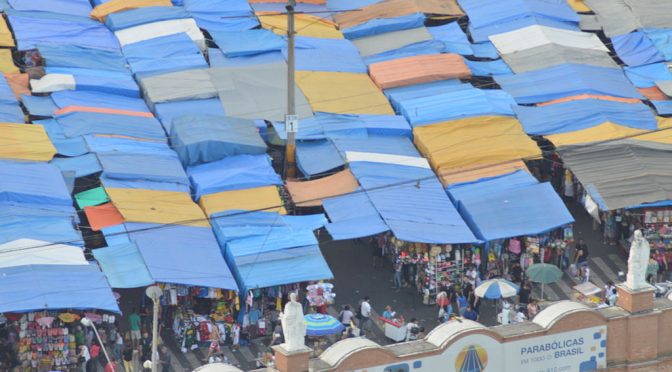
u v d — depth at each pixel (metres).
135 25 152.25
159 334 116.88
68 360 111.94
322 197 128.50
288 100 134.75
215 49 150.75
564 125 139.50
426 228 124.38
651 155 136.25
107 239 118.50
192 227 122.25
